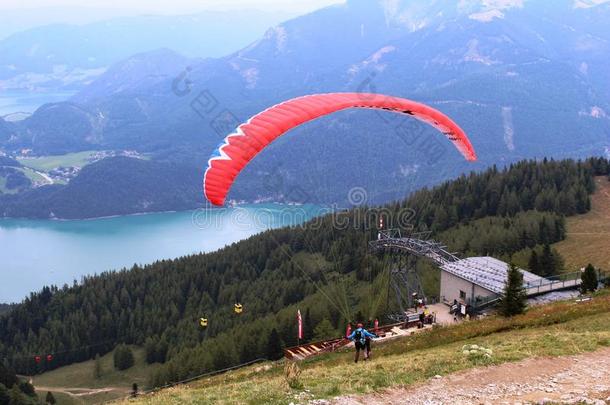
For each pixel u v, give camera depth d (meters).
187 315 119.06
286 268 110.12
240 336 79.19
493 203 105.06
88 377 102.81
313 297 82.38
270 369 29.44
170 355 99.12
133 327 118.50
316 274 98.56
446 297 52.91
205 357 74.25
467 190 111.69
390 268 48.75
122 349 103.19
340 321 64.75
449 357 17.73
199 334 105.00
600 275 48.16
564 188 94.94
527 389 14.36
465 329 29.39
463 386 14.71
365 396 14.03
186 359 82.69
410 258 50.00
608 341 18.67
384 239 49.06
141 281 133.62
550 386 14.52
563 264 60.66
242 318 102.00
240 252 134.25
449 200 111.06
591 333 20.67
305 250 116.19
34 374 109.19
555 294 48.25
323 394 14.07
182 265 137.50
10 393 79.06
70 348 115.25
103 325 119.75
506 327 27.75
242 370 33.16
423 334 30.78
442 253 55.34
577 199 91.75
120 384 96.94
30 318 127.94
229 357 72.00
